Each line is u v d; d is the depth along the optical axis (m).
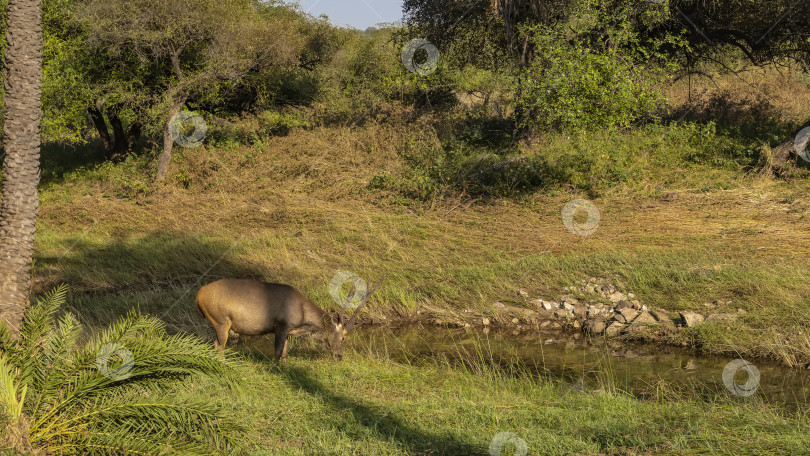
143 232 14.49
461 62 21.20
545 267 10.73
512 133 17.94
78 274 11.43
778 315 8.33
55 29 17.89
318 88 23.73
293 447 4.67
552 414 5.48
